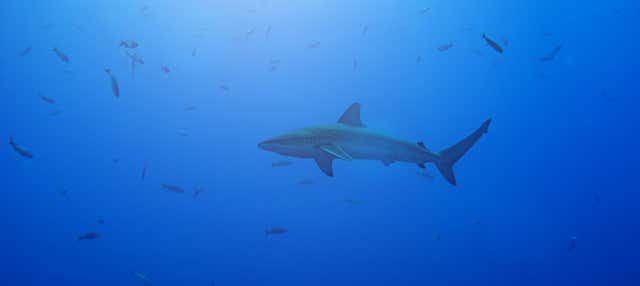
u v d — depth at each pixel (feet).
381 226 69.62
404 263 61.16
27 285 60.85
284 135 20.89
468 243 69.00
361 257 62.18
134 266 60.59
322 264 59.82
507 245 71.05
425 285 55.98
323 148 19.36
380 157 21.98
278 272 57.47
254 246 64.28
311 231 67.51
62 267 64.85
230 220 68.95
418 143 23.04
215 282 54.85
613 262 69.05
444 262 62.80
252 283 54.60
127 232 68.33
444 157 23.59
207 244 64.75
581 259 70.03
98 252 65.77
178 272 58.03
